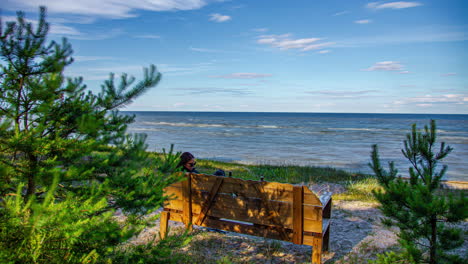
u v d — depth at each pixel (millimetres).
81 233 2572
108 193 2943
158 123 96375
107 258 3092
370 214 7027
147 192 3139
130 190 3082
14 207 2430
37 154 2654
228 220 4652
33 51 2549
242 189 4348
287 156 28219
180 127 75750
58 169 2506
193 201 4738
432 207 3309
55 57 2629
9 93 2689
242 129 71188
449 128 85562
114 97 2906
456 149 34500
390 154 30234
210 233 5383
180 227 5629
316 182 11688
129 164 2822
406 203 3656
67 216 2412
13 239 2480
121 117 3074
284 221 4148
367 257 4652
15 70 2684
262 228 4312
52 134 2898
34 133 2646
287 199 4094
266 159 26141
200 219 4711
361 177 13000
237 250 4785
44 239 2541
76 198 2832
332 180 12203
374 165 3910
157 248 3340
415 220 3658
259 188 4234
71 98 2883
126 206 3049
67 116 2799
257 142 41438
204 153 29734
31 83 2637
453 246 3566
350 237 5535
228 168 15086
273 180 11773
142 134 2885
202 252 4625
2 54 2557
